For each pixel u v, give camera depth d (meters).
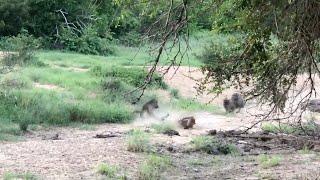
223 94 20.06
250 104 16.06
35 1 32.38
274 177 8.89
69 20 33.59
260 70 7.37
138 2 6.71
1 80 18.48
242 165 10.16
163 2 6.31
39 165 9.59
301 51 6.46
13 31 32.28
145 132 13.53
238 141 12.55
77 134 13.63
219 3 6.84
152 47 6.36
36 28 32.78
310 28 6.25
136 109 16.89
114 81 19.12
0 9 31.58
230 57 7.76
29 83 19.00
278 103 6.99
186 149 11.62
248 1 6.89
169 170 9.70
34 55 24.11
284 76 7.59
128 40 29.17
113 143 11.88
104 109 16.09
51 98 16.97
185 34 6.33
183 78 21.30
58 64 25.06
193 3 6.23
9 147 11.26
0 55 21.95
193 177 9.20
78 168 9.47
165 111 17.20
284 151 11.45
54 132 13.87
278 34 6.55
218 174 9.41
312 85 6.91
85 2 32.59
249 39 7.52
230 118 16.38
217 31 7.93
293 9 6.25
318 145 11.71
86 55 30.31
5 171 9.02
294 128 12.55
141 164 9.92
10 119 14.60
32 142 12.03
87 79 20.44
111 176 8.98
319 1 6.12
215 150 11.53
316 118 15.23
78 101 17.05
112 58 28.88
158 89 19.67
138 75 20.14
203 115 17.12
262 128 13.69
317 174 8.98
